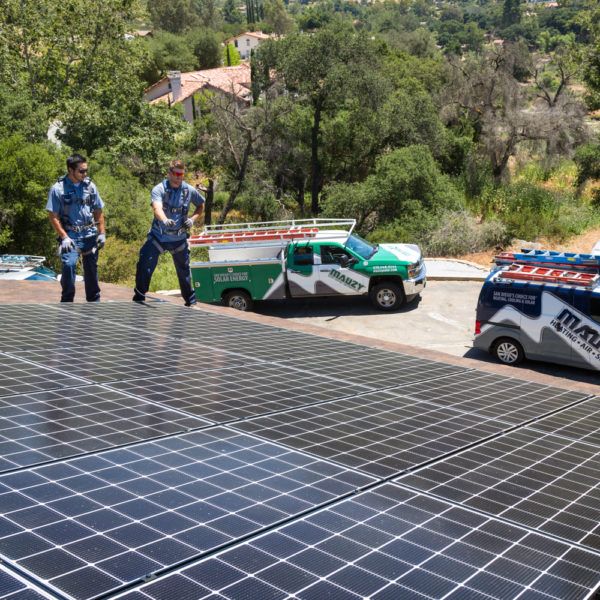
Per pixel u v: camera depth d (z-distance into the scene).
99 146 49.34
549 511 3.04
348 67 46.69
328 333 8.87
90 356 5.44
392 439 3.98
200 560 2.26
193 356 5.90
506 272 15.20
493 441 4.16
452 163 48.28
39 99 48.47
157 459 3.24
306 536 2.54
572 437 4.47
